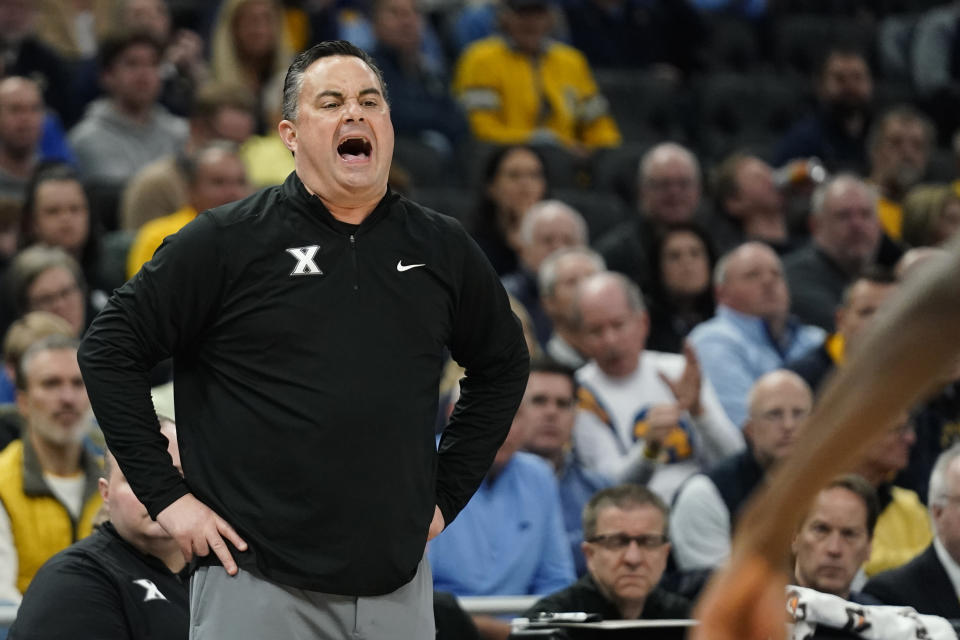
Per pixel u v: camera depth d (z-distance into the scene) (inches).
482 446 355.6
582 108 1251.2
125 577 460.4
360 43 1339.8
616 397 756.0
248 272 325.4
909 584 564.7
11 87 955.3
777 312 844.6
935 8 1676.9
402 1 1186.0
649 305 891.4
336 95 332.2
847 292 778.8
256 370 323.0
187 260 323.9
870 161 1203.9
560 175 1131.9
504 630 549.3
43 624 446.0
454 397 693.3
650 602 551.2
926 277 81.7
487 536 628.7
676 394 711.7
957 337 80.4
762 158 1323.8
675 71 1462.8
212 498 323.0
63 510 583.5
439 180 1124.5
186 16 1286.9
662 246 894.4
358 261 328.8
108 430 324.2
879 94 1443.2
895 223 1122.0
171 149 1075.9
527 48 1232.2
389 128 336.5
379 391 321.1
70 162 1040.8
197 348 332.8
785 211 1123.9
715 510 633.0
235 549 318.7
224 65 1120.8
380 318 326.3
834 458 85.2
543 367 695.7
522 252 917.8
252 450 319.9
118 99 1054.4
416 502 325.1
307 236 328.5
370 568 318.3
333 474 316.5
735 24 1533.0
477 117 1214.9
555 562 640.4
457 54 1381.6
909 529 660.7
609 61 1419.8
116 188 980.6
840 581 525.7
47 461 586.9
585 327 758.5
